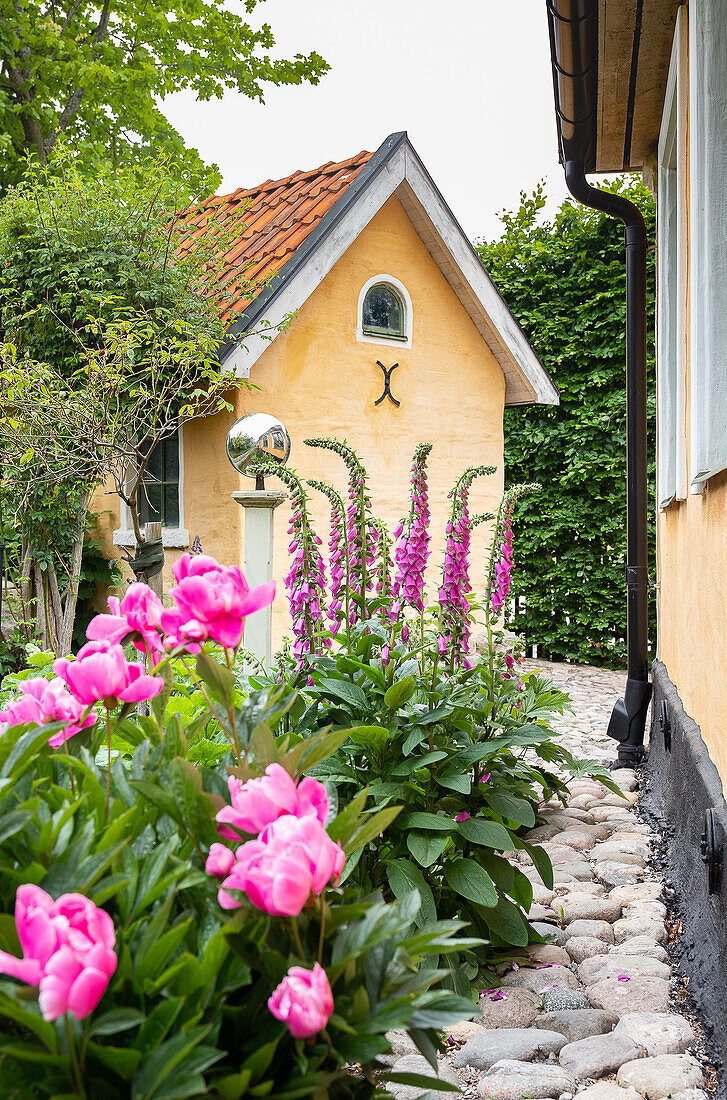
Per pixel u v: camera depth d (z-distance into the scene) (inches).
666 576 229.0
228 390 290.2
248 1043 39.9
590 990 109.2
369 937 40.6
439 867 116.7
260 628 178.1
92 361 230.5
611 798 198.7
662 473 221.3
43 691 54.4
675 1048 94.9
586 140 215.0
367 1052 37.9
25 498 278.8
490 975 114.0
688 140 158.6
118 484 184.2
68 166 312.7
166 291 267.0
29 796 48.3
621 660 401.4
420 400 349.1
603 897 141.5
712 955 102.3
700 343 124.9
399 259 338.3
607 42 186.4
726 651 111.1
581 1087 88.4
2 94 450.9
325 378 316.8
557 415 406.0
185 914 42.7
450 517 111.7
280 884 35.8
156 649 52.6
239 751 50.7
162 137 550.9
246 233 336.8
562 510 401.7
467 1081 91.7
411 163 321.4
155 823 48.5
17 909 34.4
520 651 133.2
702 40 122.8
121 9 506.0
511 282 408.8
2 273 285.1
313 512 313.3
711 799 108.8
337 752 108.9
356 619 120.4
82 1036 34.7
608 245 390.6
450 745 112.1
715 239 111.9
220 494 298.7
